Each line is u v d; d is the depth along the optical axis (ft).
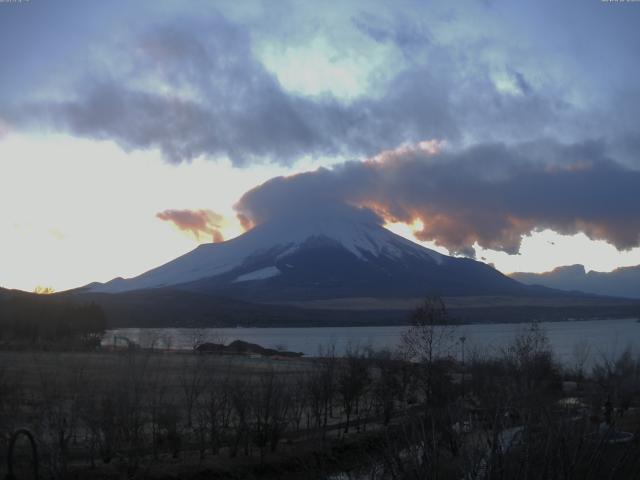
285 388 111.75
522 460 33.68
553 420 36.81
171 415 83.66
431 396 93.97
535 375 110.32
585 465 34.14
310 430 97.60
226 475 74.90
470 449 36.40
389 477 38.68
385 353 172.14
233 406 92.27
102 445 73.61
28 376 109.09
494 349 169.37
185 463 76.38
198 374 118.11
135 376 97.14
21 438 71.26
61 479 61.87
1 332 229.86
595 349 250.37
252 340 488.02
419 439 37.93
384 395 106.42
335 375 119.55
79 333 250.57
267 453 81.76
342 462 71.20
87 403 79.36
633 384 122.31
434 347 143.13
